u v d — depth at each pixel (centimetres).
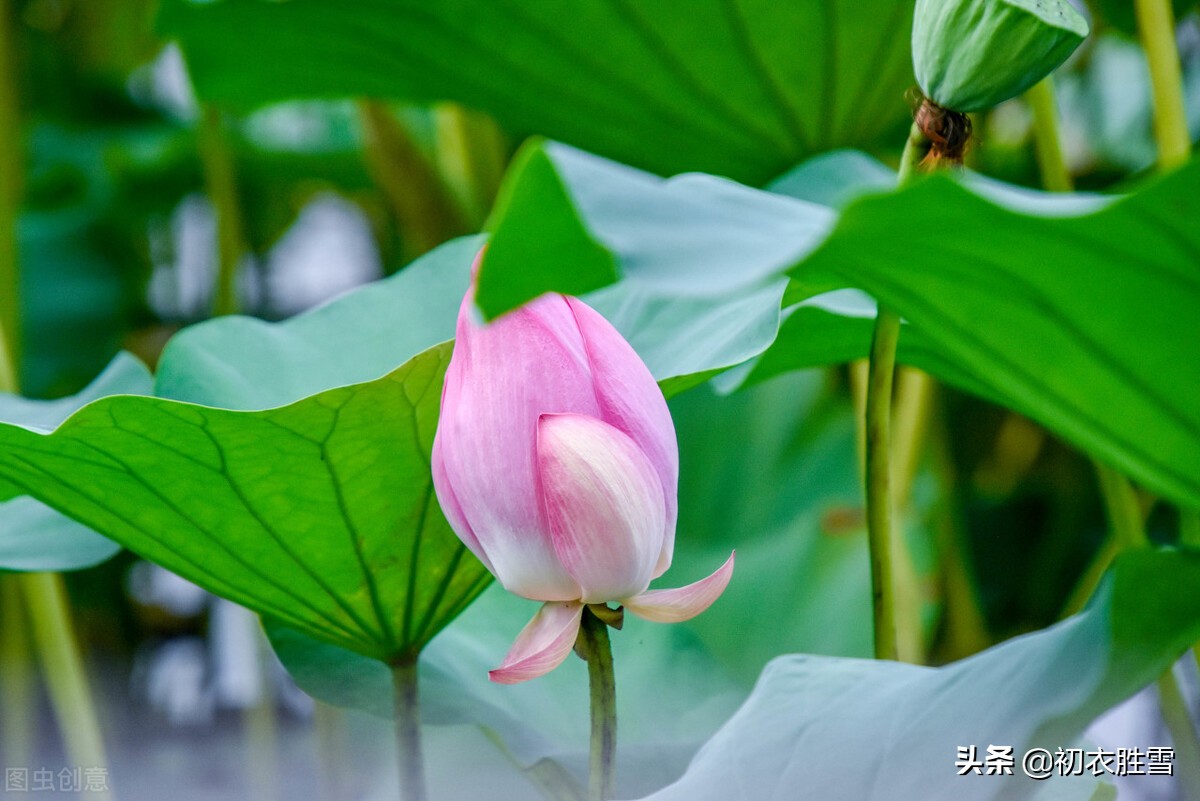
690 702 194
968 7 172
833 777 172
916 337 184
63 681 204
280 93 233
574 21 204
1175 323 163
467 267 194
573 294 159
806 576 208
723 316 185
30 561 187
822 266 162
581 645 173
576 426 171
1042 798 180
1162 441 167
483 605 195
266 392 189
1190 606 167
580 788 186
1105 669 167
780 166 221
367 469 176
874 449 180
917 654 206
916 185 158
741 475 222
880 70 206
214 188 261
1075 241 160
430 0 204
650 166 229
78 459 176
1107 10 222
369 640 182
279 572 180
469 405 171
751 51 205
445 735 204
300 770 262
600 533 171
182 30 216
